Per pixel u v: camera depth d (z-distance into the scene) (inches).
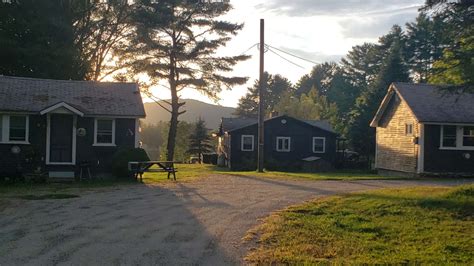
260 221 439.8
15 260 304.8
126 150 882.1
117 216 467.2
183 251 330.3
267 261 304.8
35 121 896.3
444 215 452.8
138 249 335.3
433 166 1114.7
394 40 2780.5
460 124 1101.7
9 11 1363.2
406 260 307.7
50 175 897.5
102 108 932.0
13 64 1366.9
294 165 1643.7
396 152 1254.9
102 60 1648.6
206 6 1598.2
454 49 607.8
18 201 574.6
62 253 322.3
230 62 1665.8
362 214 468.8
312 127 1705.2
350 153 1827.0
